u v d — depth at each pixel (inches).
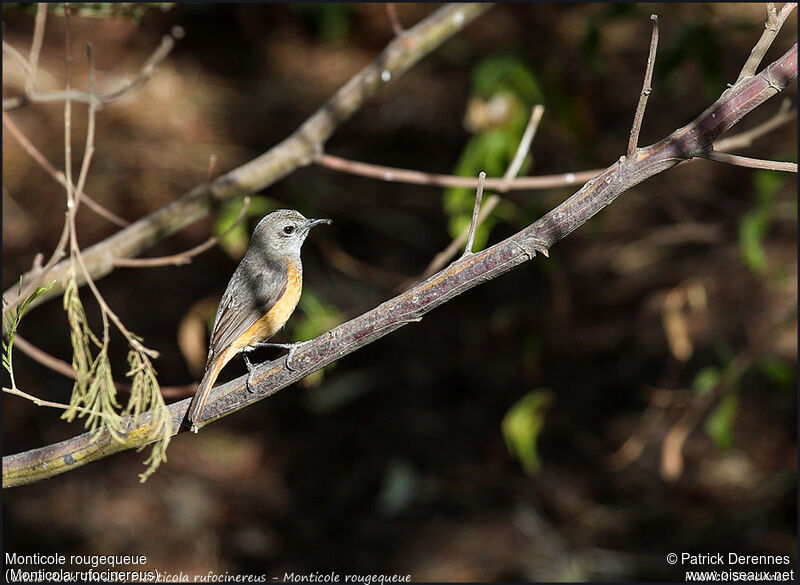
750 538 448.5
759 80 171.0
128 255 301.1
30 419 509.0
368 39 753.6
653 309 544.1
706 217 579.8
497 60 346.3
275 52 741.9
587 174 305.4
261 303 299.0
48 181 617.6
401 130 672.4
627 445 494.3
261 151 647.8
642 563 439.8
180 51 732.0
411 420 526.0
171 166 628.7
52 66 684.1
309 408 541.6
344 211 611.8
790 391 504.7
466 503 482.6
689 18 666.8
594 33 374.6
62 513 478.9
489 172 342.0
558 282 502.9
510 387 534.0
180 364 532.1
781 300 518.3
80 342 167.9
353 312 455.2
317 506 486.6
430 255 582.6
